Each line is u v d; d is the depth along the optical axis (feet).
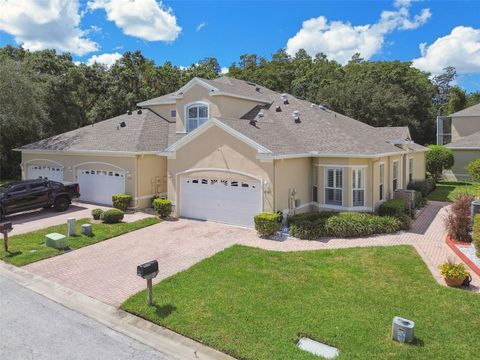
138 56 165.68
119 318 28.86
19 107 97.04
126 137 75.05
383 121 153.48
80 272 38.55
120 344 25.44
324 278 35.32
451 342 24.13
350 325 26.27
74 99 134.21
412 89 177.99
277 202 53.21
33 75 108.58
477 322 26.63
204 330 26.12
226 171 57.00
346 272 36.83
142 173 70.33
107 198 74.38
